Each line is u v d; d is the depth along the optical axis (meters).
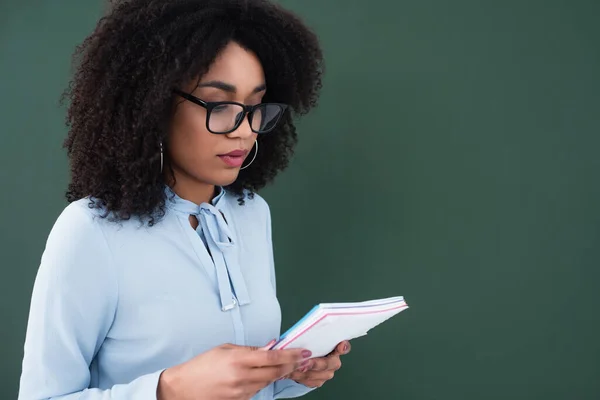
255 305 1.02
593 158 1.33
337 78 1.47
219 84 0.88
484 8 1.36
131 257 0.90
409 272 1.47
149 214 0.91
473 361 1.45
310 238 1.54
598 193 1.34
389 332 1.51
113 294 0.89
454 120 1.40
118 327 0.91
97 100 0.90
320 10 1.47
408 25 1.40
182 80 0.86
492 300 1.42
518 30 1.34
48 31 1.64
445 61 1.39
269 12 0.96
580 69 1.32
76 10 1.61
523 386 1.42
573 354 1.38
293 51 1.02
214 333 0.94
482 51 1.37
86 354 0.90
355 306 0.80
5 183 1.73
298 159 1.53
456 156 1.40
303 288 1.56
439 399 1.48
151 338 0.90
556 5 1.32
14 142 1.71
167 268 0.92
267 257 1.13
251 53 0.92
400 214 1.46
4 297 1.77
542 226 1.37
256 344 1.01
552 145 1.35
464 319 1.44
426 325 1.47
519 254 1.39
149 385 0.81
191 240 0.95
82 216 0.88
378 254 1.49
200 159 0.91
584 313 1.37
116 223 0.90
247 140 0.92
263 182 1.19
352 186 1.49
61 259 0.85
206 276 0.95
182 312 0.92
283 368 0.79
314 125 1.50
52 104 1.66
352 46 1.45
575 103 1.33
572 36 1.32
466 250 1.42
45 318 0.85
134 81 0.88
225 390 0.77
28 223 1.72
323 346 0.87
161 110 0.87
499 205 1.39
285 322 1.59
